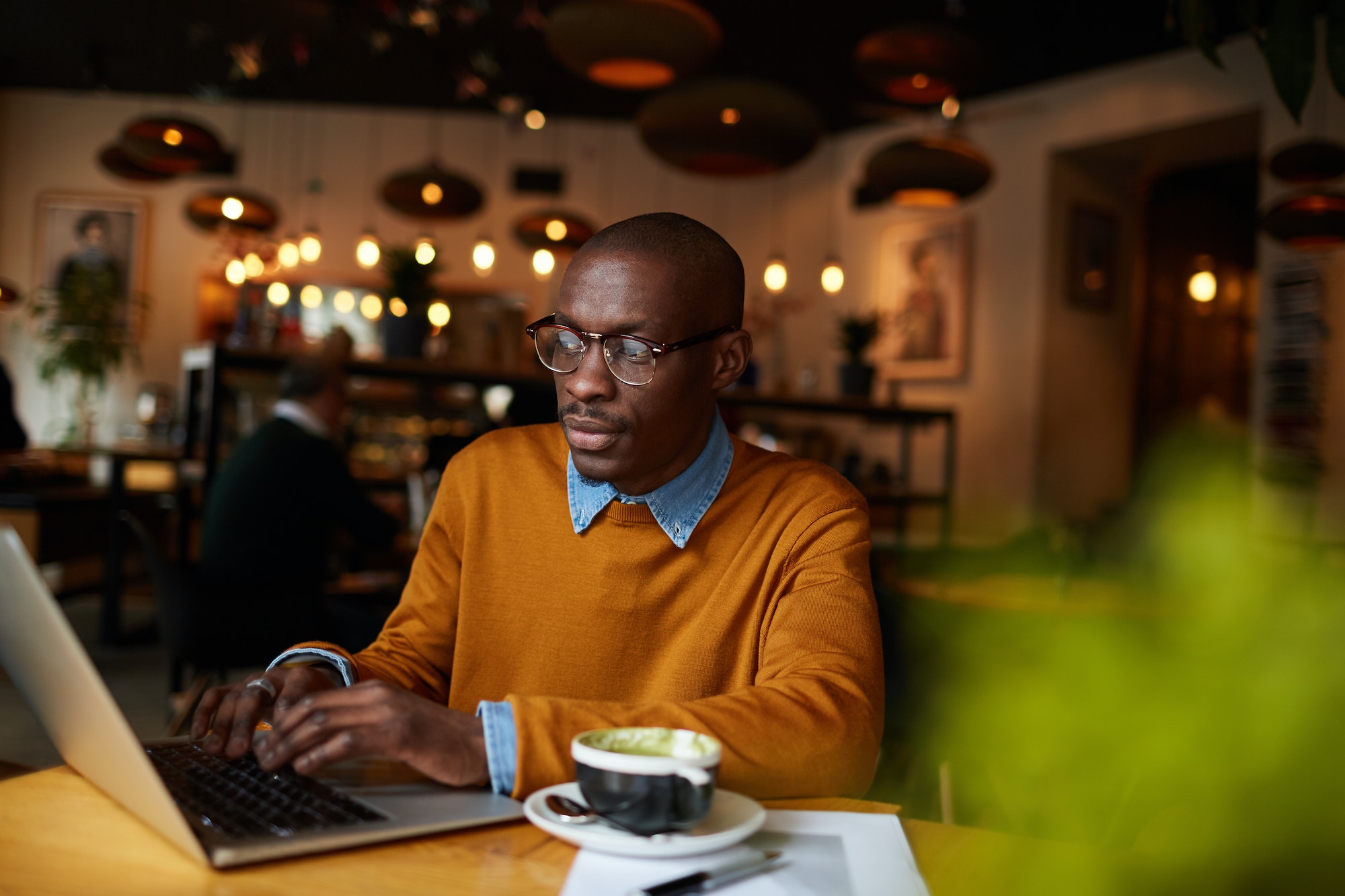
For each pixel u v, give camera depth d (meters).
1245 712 2.06
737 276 1.12
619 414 1.03
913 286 7.84
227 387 6.23
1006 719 2.47
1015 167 7.22
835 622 1.03
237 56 6.36
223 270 8.37
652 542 1.12
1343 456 5.55
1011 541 3.55
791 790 0.85
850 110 7.78
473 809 0.79
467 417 7.41
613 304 1.02
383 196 5.09
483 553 1.17
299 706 0.84
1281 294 5.83
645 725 0.84
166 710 3.79
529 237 5.73
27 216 8.33
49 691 0.80
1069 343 7.18
